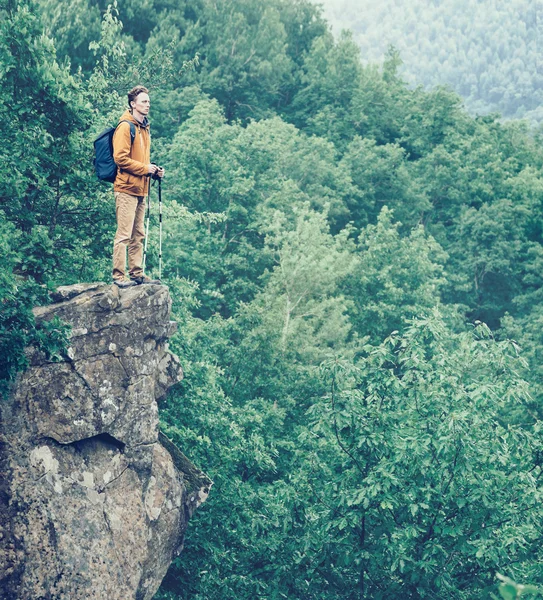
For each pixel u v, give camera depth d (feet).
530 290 191.42
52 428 34.86
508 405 102.32
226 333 95.55
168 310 39.34
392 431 47.37
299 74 247.91
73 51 157.58
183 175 128.98
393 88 274.57
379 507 46.60
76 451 35.73
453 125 245.24
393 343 49.67
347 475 47.62
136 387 37.68
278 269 119.24
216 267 126.11
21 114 43.06
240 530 59.82
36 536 33.24
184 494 41.01
